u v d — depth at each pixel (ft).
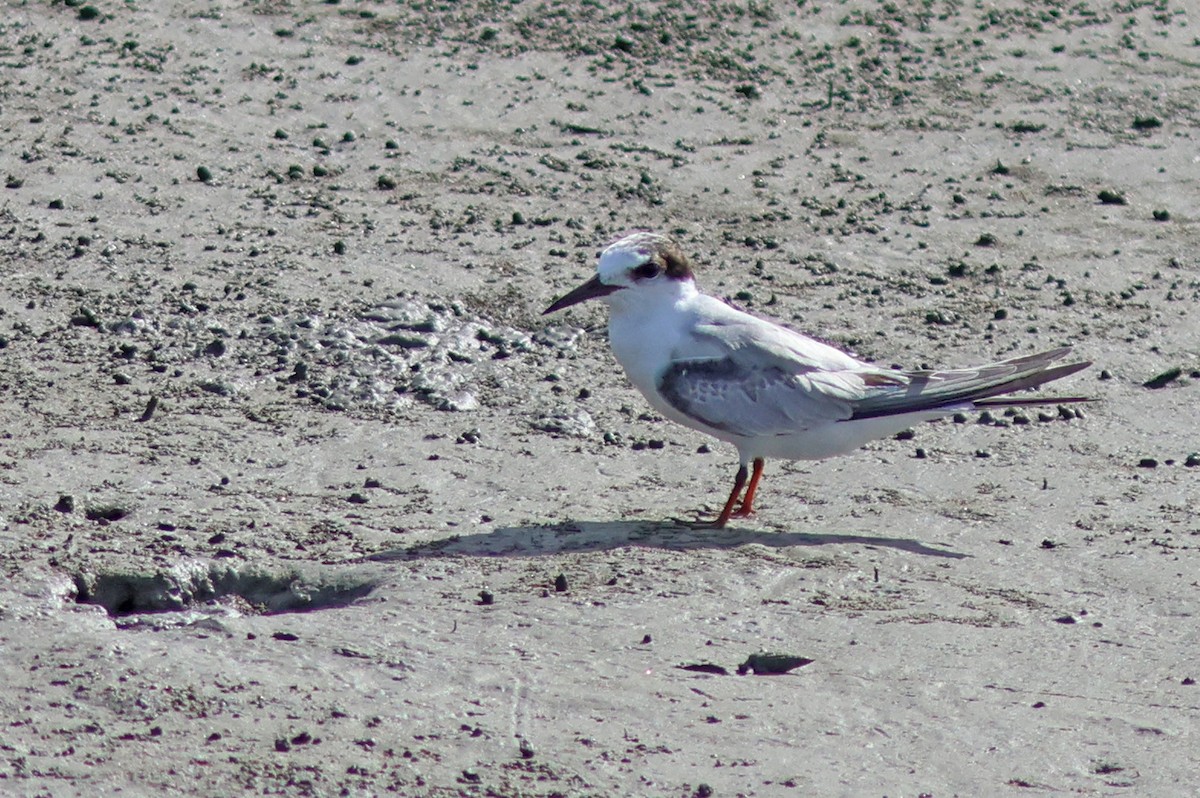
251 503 40.73
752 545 39.19
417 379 50.03
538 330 55.36
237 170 66.59
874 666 32.42
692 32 81.66
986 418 50.06
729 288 59.72
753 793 27.20
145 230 61.05
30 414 45.65
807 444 41.01
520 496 42.39
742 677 31.63
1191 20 85.71
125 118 69.82
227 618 33.47
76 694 29.55
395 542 38.75
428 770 27.55
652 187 68.08
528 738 28.76
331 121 71.20
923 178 70.49
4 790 26.43
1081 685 31.94
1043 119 75.66
